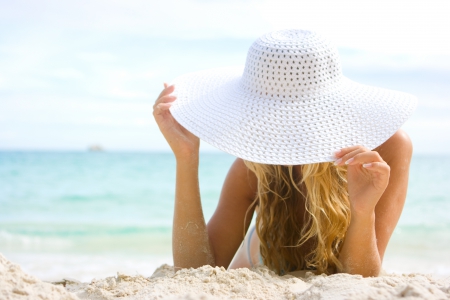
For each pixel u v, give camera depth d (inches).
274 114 86.3
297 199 100.9
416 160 1155.3
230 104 91.0
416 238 400.5
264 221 101.9
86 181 848.9
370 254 88.6
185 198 98.7
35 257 332.5
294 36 92.4
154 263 309.6
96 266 297.9
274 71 87.7
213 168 961.5
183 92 102.4
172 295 70.7
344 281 71.1
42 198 679.7
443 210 549.6
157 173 943.7
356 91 91.4
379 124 85.7
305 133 84.4
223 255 107.7
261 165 97.8
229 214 109.3
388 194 95.3
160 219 526.6
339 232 94.0
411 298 58.9
